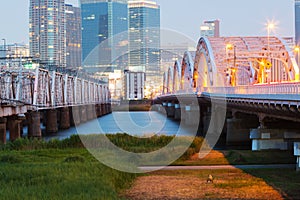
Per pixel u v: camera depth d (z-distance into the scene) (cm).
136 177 4019
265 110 5344
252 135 6053
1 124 7194
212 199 3169
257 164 4706
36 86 10050
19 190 3047
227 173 4184
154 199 3197
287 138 5956
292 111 4238
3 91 8906
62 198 2830
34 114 9462
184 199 3183
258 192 3356
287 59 11656
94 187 3167
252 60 12050
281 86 4922
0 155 4850
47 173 3728
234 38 12519
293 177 3909
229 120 7769
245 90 6706
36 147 5944
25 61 11362
